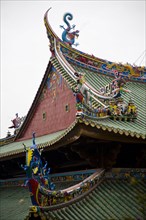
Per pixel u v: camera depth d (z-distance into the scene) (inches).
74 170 897.5
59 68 992.2
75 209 663.1
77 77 744.3
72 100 936.3
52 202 631.8
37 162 619.8
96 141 732.0
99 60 1114.1
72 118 928.9
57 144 777.6
